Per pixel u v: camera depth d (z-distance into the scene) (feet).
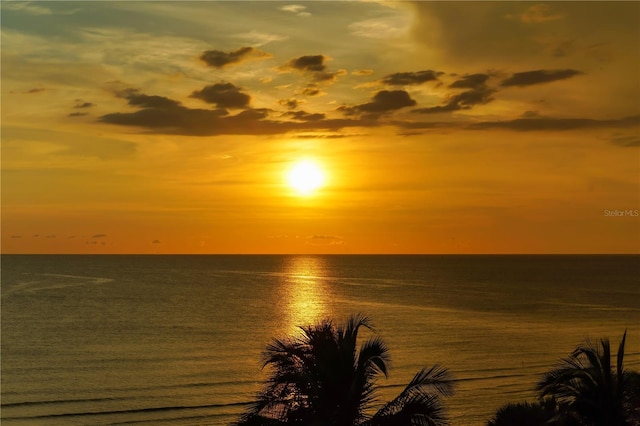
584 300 529.86
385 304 488.02
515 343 297.53
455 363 244.42
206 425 159.94
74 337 315.58
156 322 377.50
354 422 52.16
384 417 52.19
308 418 51.03
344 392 51.96
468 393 190.70
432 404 53.57
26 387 202.69
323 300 519.60
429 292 610.24
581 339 309.01
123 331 338.34
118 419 165.99
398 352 269.85
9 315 405.80
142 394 192.44
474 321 382.42
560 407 64.34
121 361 248.52
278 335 322.96
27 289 607.78
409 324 366.84
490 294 589.32
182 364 241.14
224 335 323.16
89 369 232.53
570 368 61.87
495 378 214.48
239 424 52.54
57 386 203.92
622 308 463.83
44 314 412.36
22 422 163.73
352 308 456.45
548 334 328.29
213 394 192.13
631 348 274.36
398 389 193.47
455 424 154.40
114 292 586.04
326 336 54.34
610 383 60.23
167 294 571.69
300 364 53.47
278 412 52.95
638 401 63.26
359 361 53.31
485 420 158.71
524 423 88.33
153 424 161.17
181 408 176.35
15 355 263.08
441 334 326.03
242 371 226.17
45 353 268.41
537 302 508.53
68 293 571.28
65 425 161.17
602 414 59.77
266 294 576.61
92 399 187.01
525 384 204.44
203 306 469.16
